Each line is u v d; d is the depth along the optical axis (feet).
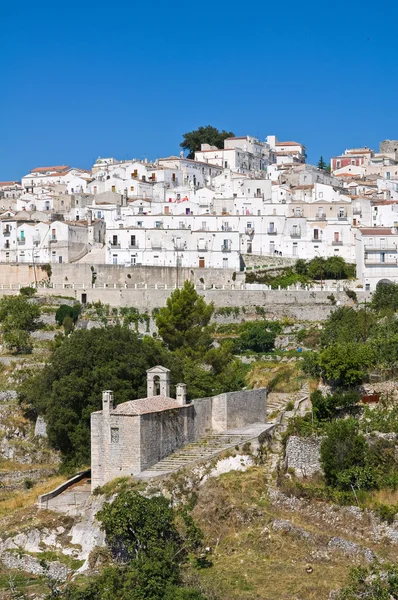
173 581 321.32
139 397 439.63
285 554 341.00
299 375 511.40
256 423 444.14
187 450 400.06
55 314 655.76
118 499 348.59
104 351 450.30
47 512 384.27
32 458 491.31
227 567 334.85
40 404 462.60
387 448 379.96
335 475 370.12
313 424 404.16
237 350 602.03
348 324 555.69
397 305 626.23
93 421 384.47
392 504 353.51
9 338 597.52
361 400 417.69
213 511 362.33
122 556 346.95
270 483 375.45
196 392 450.30
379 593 303.07
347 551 338.13
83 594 317.01
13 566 360.07
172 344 550.36
